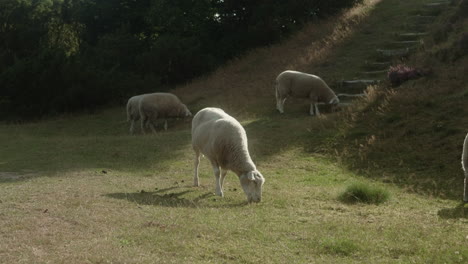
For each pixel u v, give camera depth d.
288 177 10.76
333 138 13.43
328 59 22.16
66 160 12.63
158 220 6.60
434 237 6.05
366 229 6.44
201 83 25.14
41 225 6.18
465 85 14.30
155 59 26.50
